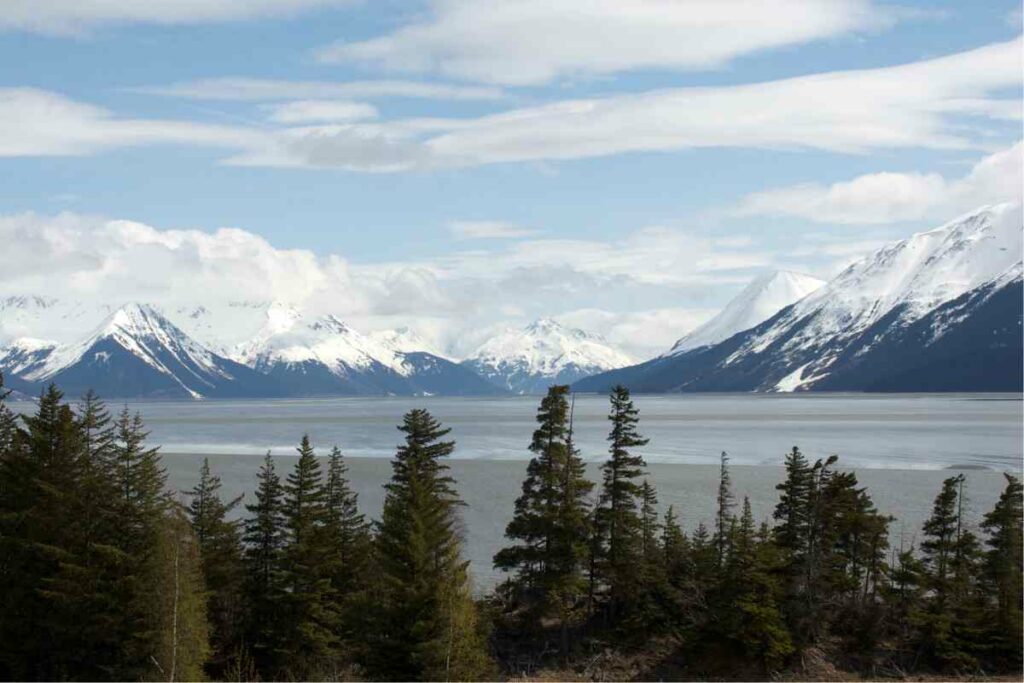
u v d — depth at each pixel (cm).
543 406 8344
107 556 7050
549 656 8119
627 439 8531
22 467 7319
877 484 16075
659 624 8388
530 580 8344
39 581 7031
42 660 7031
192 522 8488
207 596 7450
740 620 7956
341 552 8675
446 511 7650
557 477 8225
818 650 8219
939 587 8406
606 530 8500
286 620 7788
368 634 7262
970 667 8062
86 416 7594
